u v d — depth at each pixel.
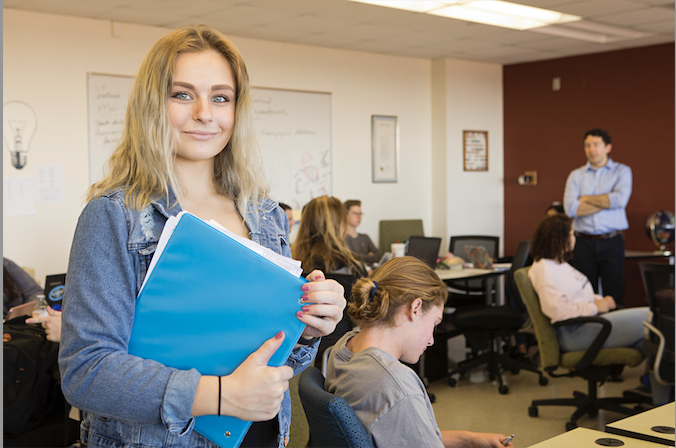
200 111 0.96
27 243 4.82
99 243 0.89
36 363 2.41
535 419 3.74
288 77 6.23
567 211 5.88
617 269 5.77
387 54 6.94
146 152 0.95
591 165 5.84
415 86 7.25
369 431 1.32
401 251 5.45
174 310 0.89
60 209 4.97
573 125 7.13
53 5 4.62
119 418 0.83
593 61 6.91
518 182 7.69
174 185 0.97
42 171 4.87
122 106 5.25
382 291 1.55
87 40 5.04
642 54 6.48
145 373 0.82
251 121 1.08
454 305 5.41
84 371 0.83
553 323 3.54
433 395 4.10
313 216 3.27
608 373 3.57
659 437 1.45
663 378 3.11
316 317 0.93
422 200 7.39
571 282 3.61
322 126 6.49
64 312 0.87
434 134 7.39
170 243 0.90
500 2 4.94
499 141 7.80
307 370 1.55
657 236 6.03
